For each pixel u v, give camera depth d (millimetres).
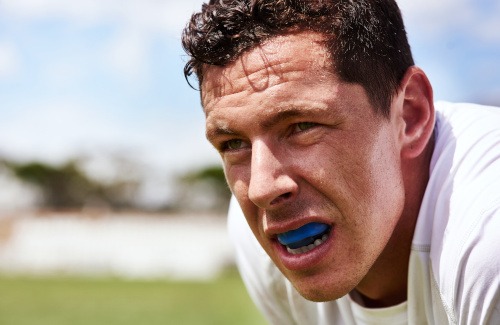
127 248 23031
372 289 2322
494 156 2092
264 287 2723
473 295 1950
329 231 1979
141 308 10359
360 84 1977
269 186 1914
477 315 1957
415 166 2178
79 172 40438
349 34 1978
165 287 14938
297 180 1937
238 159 2020
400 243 2203
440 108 2434
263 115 1910
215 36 1969
